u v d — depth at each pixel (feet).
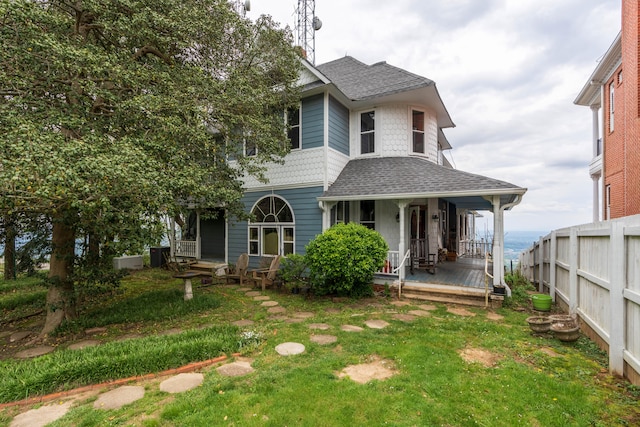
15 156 12.49
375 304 24.12
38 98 16.40
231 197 23.22
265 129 25.23
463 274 31.42
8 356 15.39
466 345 15.34
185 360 13.47
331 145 32.89
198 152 22.47
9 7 13.78
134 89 19.30
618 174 35.24
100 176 13.73
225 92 22.71
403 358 13.56
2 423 9.57
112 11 18.16
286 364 13.25
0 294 29.86
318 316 20.83
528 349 14.78
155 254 46.03
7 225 20.63
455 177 27.14
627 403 10.19
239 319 20.58
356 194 29.01
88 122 17.48
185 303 23.52
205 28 20.99
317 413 9.59
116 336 17.74
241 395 10.70
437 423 9.16
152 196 16.71
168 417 9.55
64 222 17.48
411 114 35.55
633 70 28.78
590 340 15.93
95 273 20.58
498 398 10.44
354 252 24.32
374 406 9.91
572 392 10.84
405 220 33.91
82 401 10.78
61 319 19.24
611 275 12.55
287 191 34.14
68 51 15.26
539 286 28.73
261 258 35.91
